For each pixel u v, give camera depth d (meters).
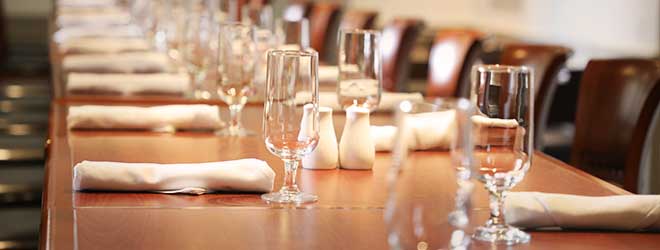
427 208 1.28
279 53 1.96
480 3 9.03
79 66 3.93
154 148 2.49
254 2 8.00
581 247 1.67
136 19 6.28
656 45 6.08
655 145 3.90
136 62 3.99
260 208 1.89
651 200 1.80
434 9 9.38
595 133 3.15
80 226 1.72
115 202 1.91
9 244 3.98
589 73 3.19
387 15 9.62
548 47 3.45
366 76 2.67
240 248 1.61
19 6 11.13
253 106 3.36
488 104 1.69
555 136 5.75
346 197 2.00
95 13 7.17
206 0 5.24
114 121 2.75
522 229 1.77
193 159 2.36
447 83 4.16
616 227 1.79
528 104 1.67
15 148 5.31
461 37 4.15
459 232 1.28
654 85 2.95
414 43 4.89
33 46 11.00
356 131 2.26
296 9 7.12
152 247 1.61
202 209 1.87
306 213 1.86
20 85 8.31
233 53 2.74
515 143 1.67
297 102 1.97
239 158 2.38
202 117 2.78
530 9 7.99
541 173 2.31
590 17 6.97
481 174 1.68
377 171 2.27
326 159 2.26
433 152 1.30
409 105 1.31
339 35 2.69
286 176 2.02
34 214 4.42
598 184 2.20
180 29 4.59
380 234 1.71
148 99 3.43
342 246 1.63
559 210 1.77
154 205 1.89
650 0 6.12
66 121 2.91
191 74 4.02
